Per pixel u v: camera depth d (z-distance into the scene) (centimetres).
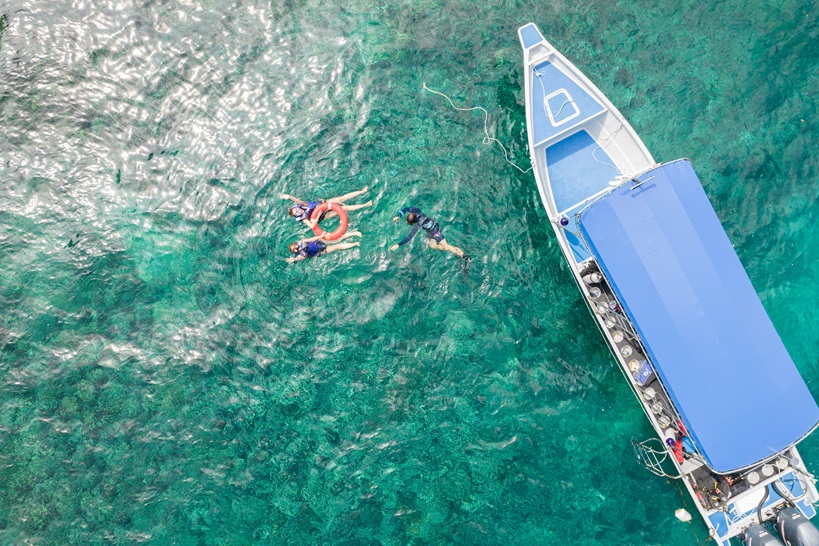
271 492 1526
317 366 1553
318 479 1522
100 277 1616
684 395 1313
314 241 1512
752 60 1619
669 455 1466
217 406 1559
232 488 1530
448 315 1555
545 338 1542
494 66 1631
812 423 1306
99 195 1638
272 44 1655
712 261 1319
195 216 1619
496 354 1545
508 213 1573
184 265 1609
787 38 1623
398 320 1555
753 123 1598
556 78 1519
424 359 1547
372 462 1523
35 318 1602
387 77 1636
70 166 1642
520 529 1497
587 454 1511
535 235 1561
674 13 1636
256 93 1641
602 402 1519
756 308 1316
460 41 1642
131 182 1639
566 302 1542
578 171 1542
